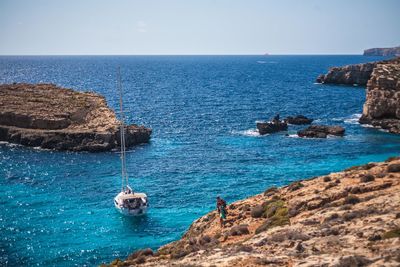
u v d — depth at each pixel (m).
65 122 110.00
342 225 23.30
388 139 107.25
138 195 62.62
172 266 22.16
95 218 59.25
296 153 94.56
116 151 98.62
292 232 23.78
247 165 85.56
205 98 192.75
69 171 82.69
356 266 16.16
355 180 34.75
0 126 108.06
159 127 126.06
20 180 76.75
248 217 34.50
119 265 29.36
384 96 123.12
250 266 19.25
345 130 118.56
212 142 106.50
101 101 128.12
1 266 44.72
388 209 24.23
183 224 57.06
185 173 80.69
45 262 45.91
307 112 151.88
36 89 138.00
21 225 56.22
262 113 150.25
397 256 15.71
